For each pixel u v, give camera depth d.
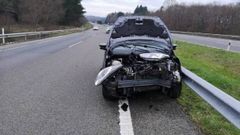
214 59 16.17
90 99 5.76
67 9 91.44
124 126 4.25
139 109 5.11
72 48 19.08
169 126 4.25
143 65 5.27
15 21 58.62
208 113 4.87
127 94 5.49
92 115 4.75
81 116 4.69
